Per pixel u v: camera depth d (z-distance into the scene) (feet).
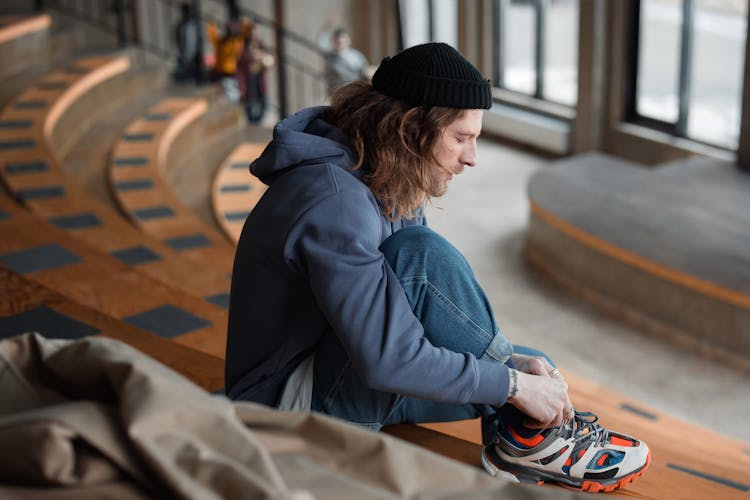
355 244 4.72
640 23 30.12
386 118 4.89
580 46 31.50
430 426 7.96
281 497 2.99
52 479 3.09
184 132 27.73
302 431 3.96
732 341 18.37
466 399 4.96
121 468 3.16
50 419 3.12
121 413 3.24
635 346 19.52
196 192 24.84
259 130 30.53
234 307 5.31
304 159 4.98
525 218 27.86
